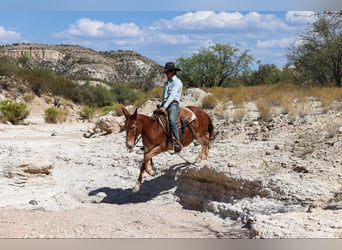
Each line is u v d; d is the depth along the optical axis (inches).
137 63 5113.2
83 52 5255.9
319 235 262.8
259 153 463.2
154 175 421.7
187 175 425.1
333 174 370.9
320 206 328.2
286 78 1643.7
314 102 757.9
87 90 2561.5
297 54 1385.3
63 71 4296.3
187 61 1897.1
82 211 377.7
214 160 449.4
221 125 662.5
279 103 751.7
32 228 322.0
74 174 518.6
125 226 334.6
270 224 289.7
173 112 403.2
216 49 1867.6
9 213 354.3
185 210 386.6
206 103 848.3
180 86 409.1
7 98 1910.7
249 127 613.3
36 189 409.4
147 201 417.7
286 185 355.3
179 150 407.8
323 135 494.0
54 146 685.9
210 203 375.9
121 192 444.1
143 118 390.9
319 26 1208.8
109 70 4731.8
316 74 1369.3
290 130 556.4
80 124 1214.9
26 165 419.2
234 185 383.2
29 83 2187.5
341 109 631.8
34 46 4645.7
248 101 884.0
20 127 1067.9
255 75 1963.6
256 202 349.7
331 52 1266.0
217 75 1895.9
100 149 638.5
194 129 431.2
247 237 299.9
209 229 326.6
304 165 396.5
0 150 631.8
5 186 401.4
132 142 382.6
